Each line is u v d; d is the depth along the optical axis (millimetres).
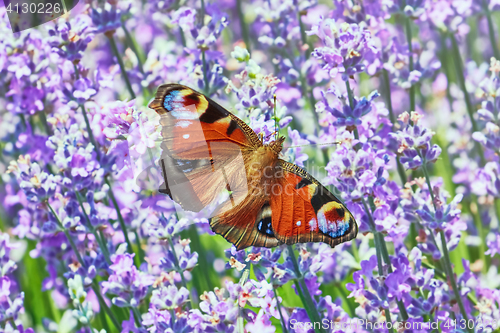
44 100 600
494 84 577
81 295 563
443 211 557
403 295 561
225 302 547
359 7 595
